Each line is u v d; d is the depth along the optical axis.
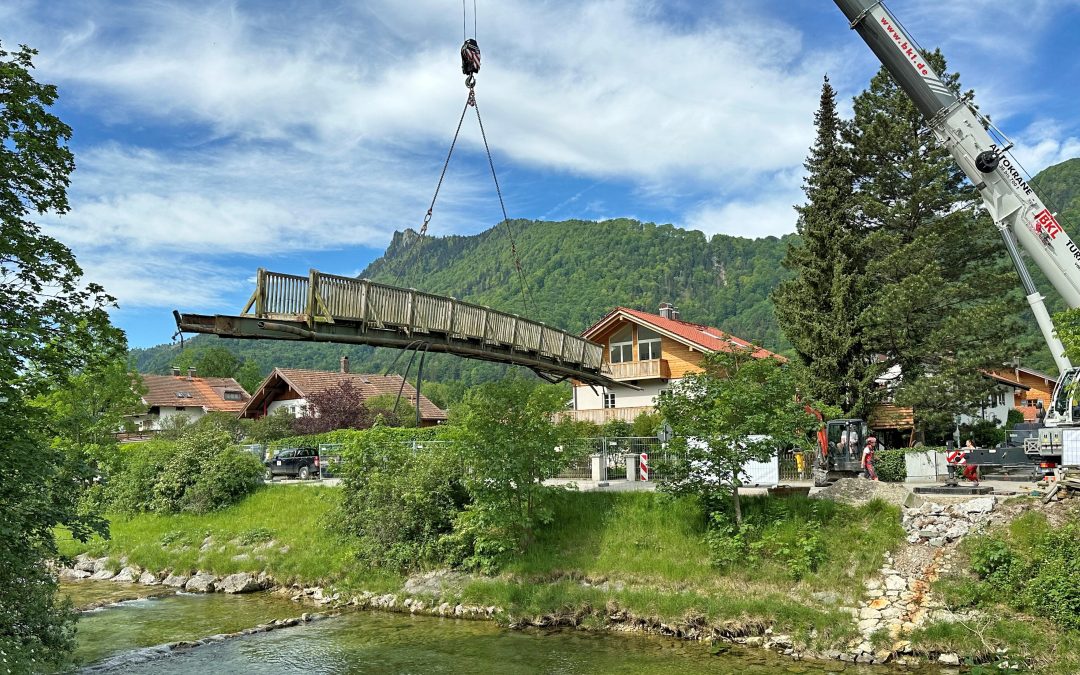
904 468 24.25
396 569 19.86
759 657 13.75
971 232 29.08
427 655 14.55
